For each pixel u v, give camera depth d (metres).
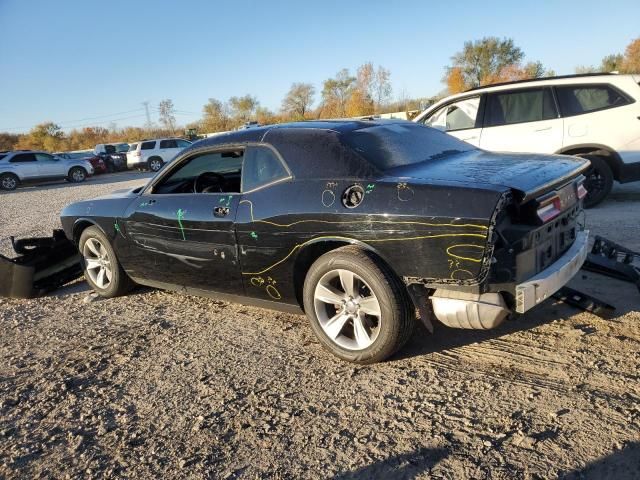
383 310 3.23
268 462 2.59
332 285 3.54
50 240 5.89
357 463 2.52
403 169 3.43
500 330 3.75
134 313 4.86
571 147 7.20
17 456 2.83
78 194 18.50
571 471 2.31
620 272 4.12
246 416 3.00
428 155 3.77
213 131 72.81
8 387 3.60
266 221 3.64
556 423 2.65
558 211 3.19
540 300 3.03
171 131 76.12
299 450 2.66
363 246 3.27
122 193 5.21
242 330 4.22
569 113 7.20
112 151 35.69
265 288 3.89
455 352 3.50
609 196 8.19
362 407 2.97
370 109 55.31
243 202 3.82
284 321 4.32
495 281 2.99
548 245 3.23
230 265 4.00
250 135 3.99
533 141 7.41
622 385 2.91
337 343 3.51
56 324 4.78
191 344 4.04
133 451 2.77
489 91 7.75
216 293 4.32
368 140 3.64
